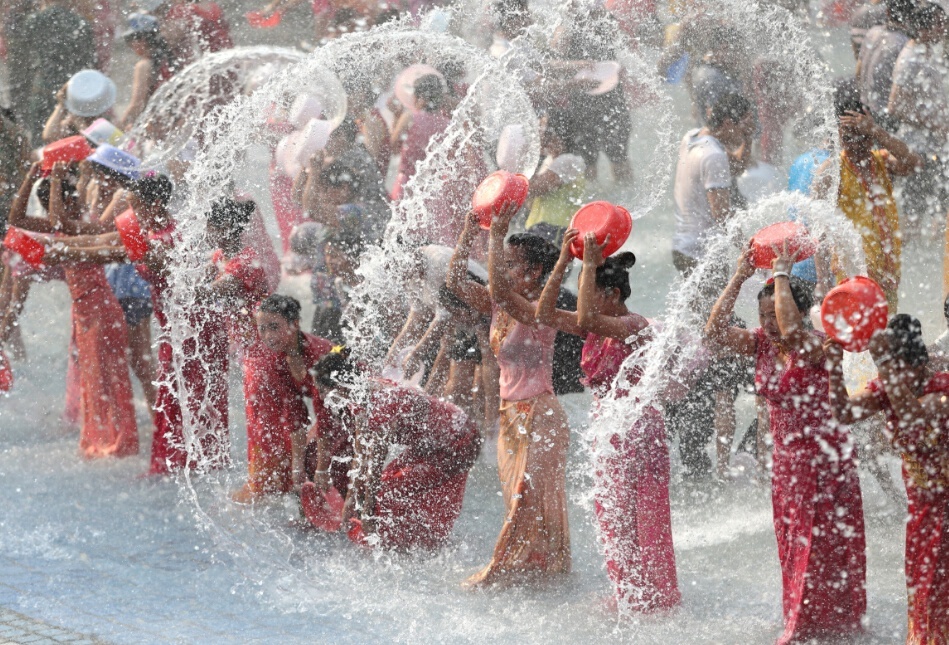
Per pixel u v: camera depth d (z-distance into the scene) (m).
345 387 17.02
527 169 21.75
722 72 24.25
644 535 14.44
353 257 22.14
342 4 30.72
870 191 18.23
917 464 12.50
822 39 26.39
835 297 12.16
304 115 22.92
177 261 19.30
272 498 18.92
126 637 13.98
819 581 13.23
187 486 19.80
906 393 12.24
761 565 15.95
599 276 14.37
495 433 20.14
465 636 14.00
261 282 18.83
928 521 12.53
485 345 19.75
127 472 20.44
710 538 16.97
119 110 29.98
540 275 15.22
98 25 31.30
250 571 16.27
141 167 22.03
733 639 13.73
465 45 24.52
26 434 22.30
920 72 23.11
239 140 23.58
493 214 14.66
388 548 16.89
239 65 26.17
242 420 22.53
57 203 20.81
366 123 24.25
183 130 24.88
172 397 20.17
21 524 18.05
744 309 19.34
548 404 15.47
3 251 24.41
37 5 31.12
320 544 17.28
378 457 16.89
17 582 15.84
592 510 18.02
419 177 21.61
